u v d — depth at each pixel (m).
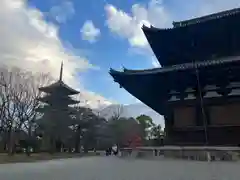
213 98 21.75
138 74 24.00
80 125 67.31
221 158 18.77
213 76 22.28
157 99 28.12
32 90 57.94
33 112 48.00
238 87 21.39
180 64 25.34
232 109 21.03
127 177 10.20
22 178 10.66
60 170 13.62
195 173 11.09
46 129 56.41
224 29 23.75
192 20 25.38
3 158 33.03
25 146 51.44
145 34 26.83
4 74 45.31
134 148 24.14
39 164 20.45
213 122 21.39
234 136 20.47
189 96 23.02
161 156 21.66
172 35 25.80
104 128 71.19
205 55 25.42
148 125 72.69
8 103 43.84
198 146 20.73
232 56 23.33
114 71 25.00
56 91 61.62
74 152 62.69
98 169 13.46
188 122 22.38
